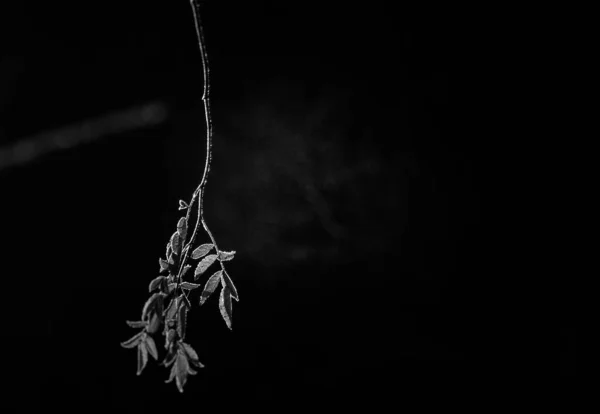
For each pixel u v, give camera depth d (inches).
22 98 102.7
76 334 81.1
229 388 75.1
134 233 91.7
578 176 84.6
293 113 94.2
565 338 77.9
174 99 99.2
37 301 85.4
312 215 90.1
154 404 73.3
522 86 87.8
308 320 83.0
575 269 81.7
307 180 91.1
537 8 86.5
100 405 73.3
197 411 72.9
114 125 99.6
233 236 90.7
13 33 104.2
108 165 96.8
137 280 87.1
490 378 75.9
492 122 88.6
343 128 92.1
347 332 81.7
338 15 95.3
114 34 103.4
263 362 77.8
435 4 91.3
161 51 100.8
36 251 90.4
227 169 93.7
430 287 85.7
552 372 75.5
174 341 30.4
